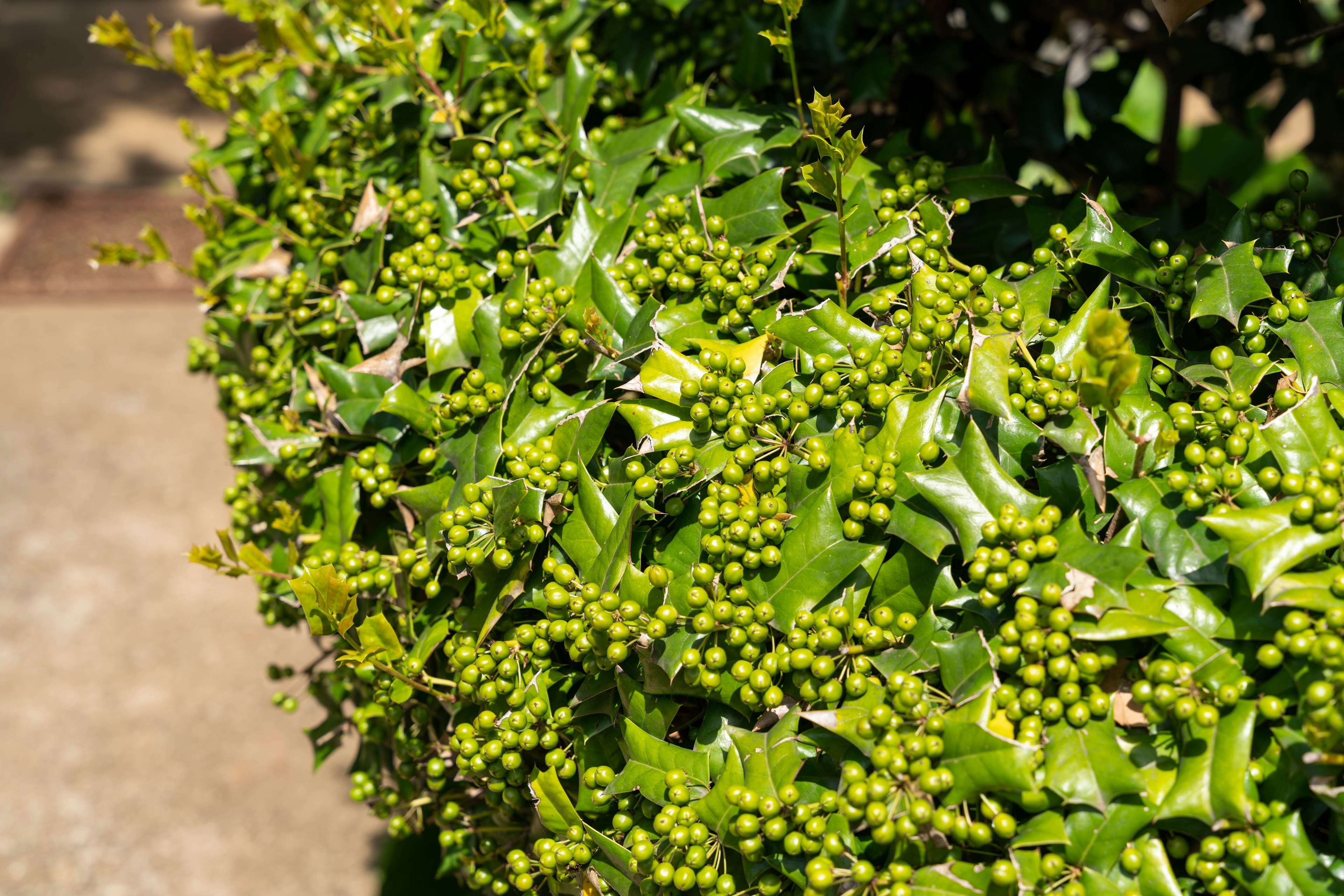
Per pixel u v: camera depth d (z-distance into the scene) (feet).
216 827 6.12
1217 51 4.38
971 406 3.01
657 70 3.99
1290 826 2.83
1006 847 2.92
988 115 4.36
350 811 6.22
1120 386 2.86
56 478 8.66
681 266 3.35
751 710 3.06
